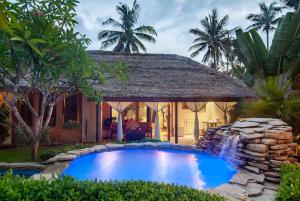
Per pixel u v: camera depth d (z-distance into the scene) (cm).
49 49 898
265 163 722
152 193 375
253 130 809
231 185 617
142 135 1590
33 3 965
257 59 1398
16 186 370
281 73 1362
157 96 1546
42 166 920
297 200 436
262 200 544
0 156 1168
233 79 1958
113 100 1536
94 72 1079
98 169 975
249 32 1423
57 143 1533
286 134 761
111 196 359
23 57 904
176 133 1658
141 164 1030
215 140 1066
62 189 373
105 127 1811
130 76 1781
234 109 1750
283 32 1278
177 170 953
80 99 1678
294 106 1102
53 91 1152
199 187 777
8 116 1400
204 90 1719
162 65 2031
